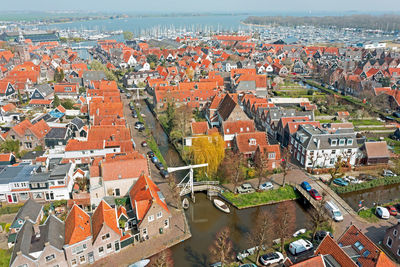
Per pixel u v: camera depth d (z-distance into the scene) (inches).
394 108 5418.3
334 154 3449.8
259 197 2952.8
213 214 2805.1
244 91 6048.2
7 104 5029.5
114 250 2269.9
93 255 2178.9
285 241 2385.6
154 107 5556.1
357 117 5108.3
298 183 3132.4
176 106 5329.7
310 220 2645.2
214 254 2313.0
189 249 2369.6
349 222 2588.6
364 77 7652.6
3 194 2760.8
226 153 3553.2
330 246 1897.1
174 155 3868.1
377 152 3489.2
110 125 3961.6
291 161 3617.1
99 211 2320.4
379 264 1740.9
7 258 2198.6
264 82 6225.4
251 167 3393.2
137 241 2400.3
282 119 4030.5
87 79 6850.4
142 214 2415.1
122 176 2874.0
